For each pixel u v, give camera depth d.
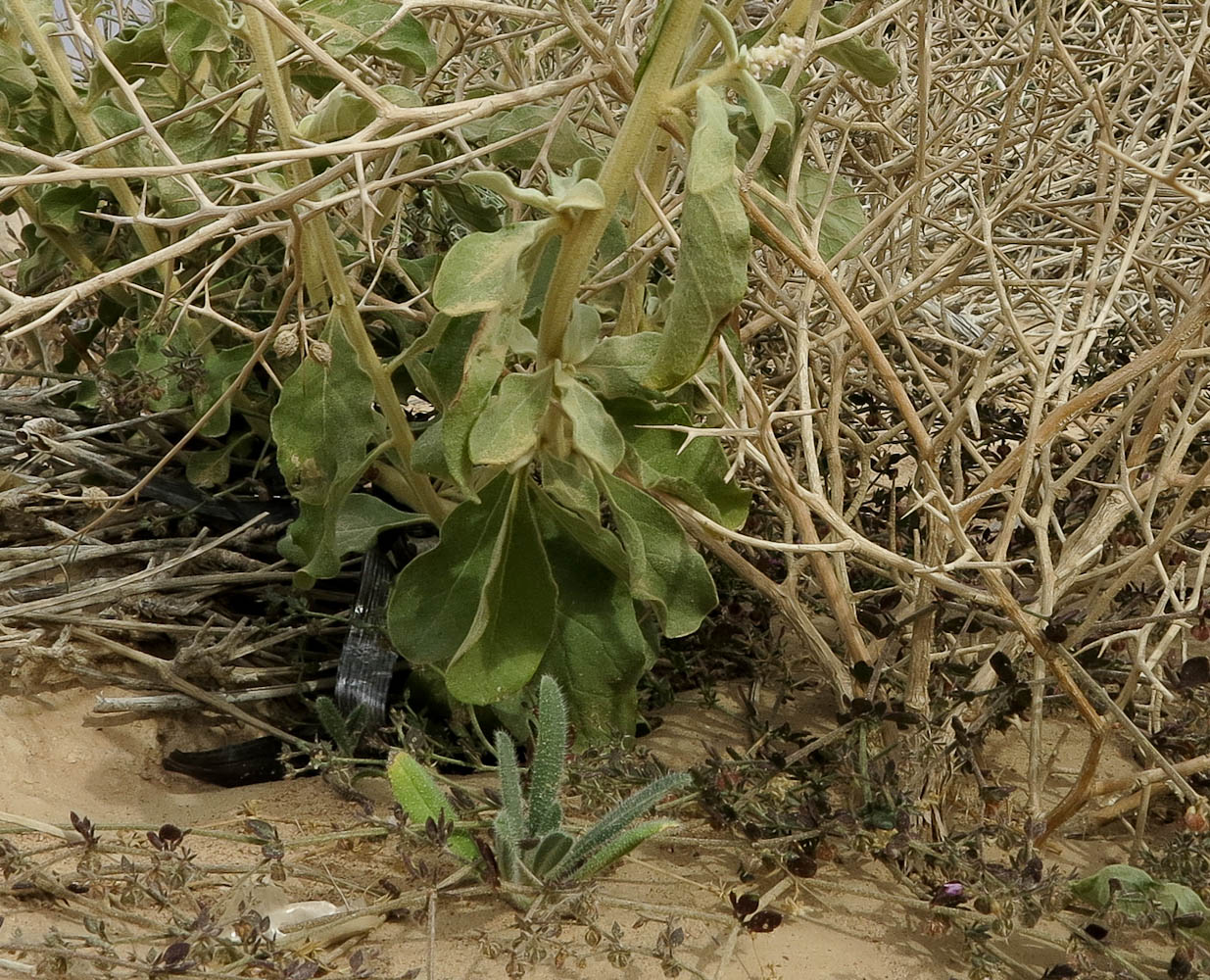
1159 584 2.29
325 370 1.97
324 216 1.87
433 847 1.71
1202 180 2.75
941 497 1.75
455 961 1.60
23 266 2.62
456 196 2.31
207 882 1.72
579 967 1.60
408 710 2.18
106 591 2.30
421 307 2.36
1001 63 2.57
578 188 1.59
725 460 1.99
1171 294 2.84
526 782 2.01
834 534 2.07
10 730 2.10
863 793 1.83
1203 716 2.00
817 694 2.44
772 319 2.29
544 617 1.83
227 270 2.45
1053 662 1.79
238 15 2.04
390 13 1.94
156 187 2.17
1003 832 1.76
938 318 2.80
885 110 2.65
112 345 2.74
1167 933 1.74
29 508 2.44
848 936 1.71
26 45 2.55
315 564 2.05
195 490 2.52
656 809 1.88
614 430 1.71
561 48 2.62
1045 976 1.55
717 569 2.49
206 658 2.21
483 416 1.66
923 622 1.94
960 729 1.87
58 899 1.65
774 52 1.49
